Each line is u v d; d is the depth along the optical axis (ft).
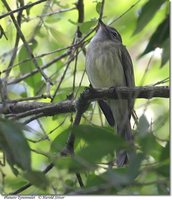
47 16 41.65
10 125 19.45
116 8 48.65
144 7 26.00
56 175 34.24
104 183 20.70
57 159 19.38
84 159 19.01
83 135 19.13
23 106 34.63
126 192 20.45
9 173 34.71
